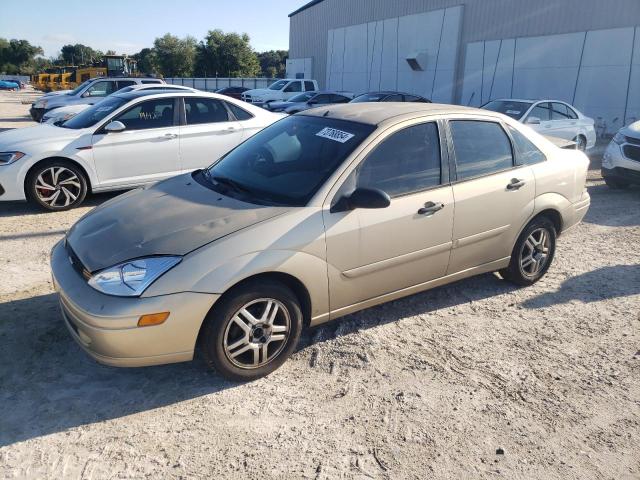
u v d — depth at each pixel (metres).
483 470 2.67
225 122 8.01
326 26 34.34
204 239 3.08
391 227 3.64
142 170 7.44
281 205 3.41
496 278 5.11
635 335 4.09
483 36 23.17
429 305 4.49
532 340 3.97
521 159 4.55
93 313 2.85
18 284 4.62
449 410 3.12
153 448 2.75
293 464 2.66
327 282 3.44
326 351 3.71
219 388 3.26
